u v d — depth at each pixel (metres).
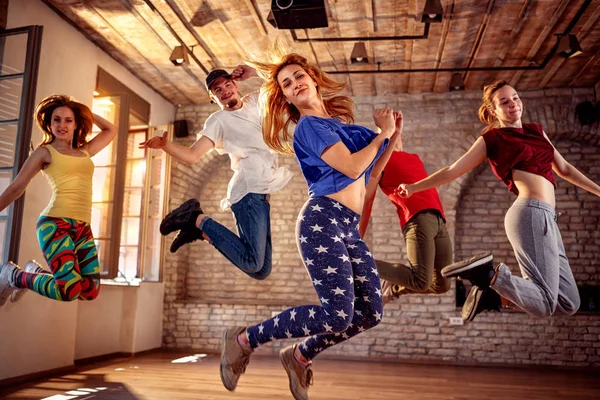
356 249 2.18
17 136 3.91
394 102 6.93
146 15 5.02
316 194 2.14
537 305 2.41
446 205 6.61
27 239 4.43
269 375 4.91
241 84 6.71
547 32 5.17
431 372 5.38
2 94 4.16
